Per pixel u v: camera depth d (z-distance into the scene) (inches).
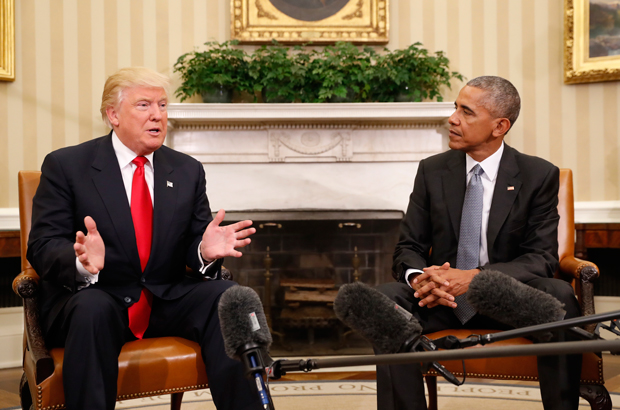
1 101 142.1
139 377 62.4
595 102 150.3
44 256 65.1
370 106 139.9
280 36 151.1
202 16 152.2
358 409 97.5
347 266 150.9
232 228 67.2
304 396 106.0
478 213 80.8
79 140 147.1
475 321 76.2
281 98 144.6
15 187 142.5
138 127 71.9
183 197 76.2
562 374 60.7
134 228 72.2
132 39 150.1
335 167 150.5
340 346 142.3
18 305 138.9
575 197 151.2
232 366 62.7
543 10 153.3
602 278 149.1
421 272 76.2
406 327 43.6
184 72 147.4
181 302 70.6
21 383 72.2
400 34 155.7
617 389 108.0
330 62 141.6
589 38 147.6
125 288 71.4
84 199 71.2
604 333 144.9
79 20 147.5
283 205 149.5
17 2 143.7
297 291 145.0
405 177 151.0
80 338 58.6
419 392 63.2
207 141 148.4
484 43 154.9
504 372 66.8
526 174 81.5
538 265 72.6
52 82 145.8
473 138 80.4
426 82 150.3
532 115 153.2
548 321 45.1
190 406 101.0
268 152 148.4
